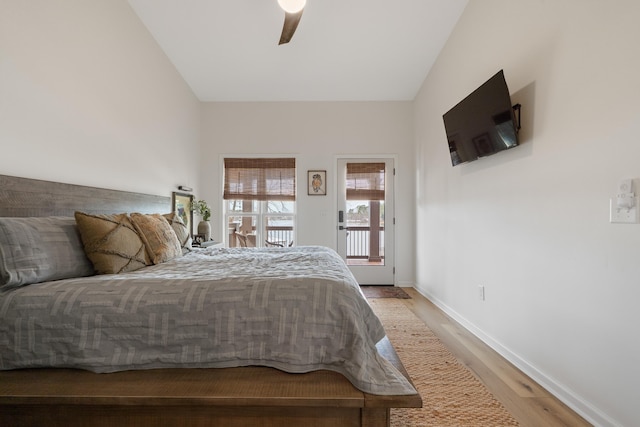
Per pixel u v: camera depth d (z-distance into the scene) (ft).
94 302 4.17
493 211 7.80
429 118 12.69
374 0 8.89
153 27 9.98
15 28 5.39
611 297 4.65
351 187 15.26
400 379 3.89
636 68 4.29
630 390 4.37
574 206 5.32
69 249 5.18
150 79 10.26
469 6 9.07
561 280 5.61
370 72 12.76
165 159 11.43
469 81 9.13
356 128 15.21
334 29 10.12
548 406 5.38
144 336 4.14
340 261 7.01
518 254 6.81
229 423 3.78
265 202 15.57
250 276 4.90
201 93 14.47
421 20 9.82
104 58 7.84
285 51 11.34
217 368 4.17
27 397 3.60
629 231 4.39
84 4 7.09
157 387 3.78
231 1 8.86
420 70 12.60
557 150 5.72
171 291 4.33
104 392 3.67
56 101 6.31
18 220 4.70
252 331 4.20
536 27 6.27
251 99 15.10
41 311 4.10
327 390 3.76
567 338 5.46
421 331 8.95
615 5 4.58
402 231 15.12
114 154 8.29
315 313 4.22
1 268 4.20
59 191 6.28
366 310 4.58
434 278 12.06
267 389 3.76
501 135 6.97
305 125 15.21
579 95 5.22
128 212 8.71
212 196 15.19
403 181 15.16
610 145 4.66
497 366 6.82
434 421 4.95
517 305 6.84
